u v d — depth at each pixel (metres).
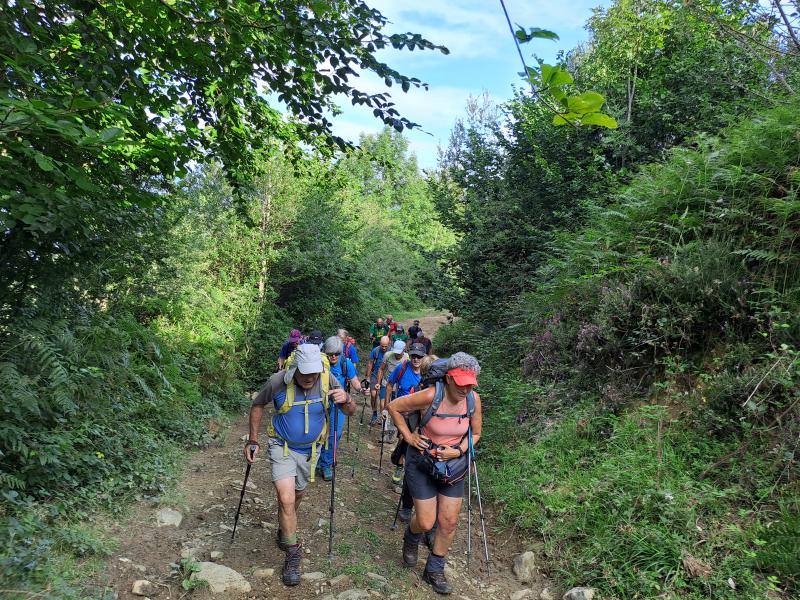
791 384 4.54
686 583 3.75
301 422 4.02
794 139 6.09
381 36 4.33
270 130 7.11
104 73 4.05
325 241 15.26
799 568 3.56
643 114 10.20
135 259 6.97
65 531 3.72
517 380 8.21
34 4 3.92
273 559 4.21
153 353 7.50
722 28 7.40
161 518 4.51
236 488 5.61
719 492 4.24
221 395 9.73
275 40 4.63
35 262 4.68
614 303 6.50
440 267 12.76
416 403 4.05
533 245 11.19
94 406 5.22
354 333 21.48
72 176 3.12
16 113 2.65
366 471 6.91
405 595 3.92
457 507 4.07
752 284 5.52
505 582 4.39
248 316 12.04
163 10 4.43
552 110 1.41
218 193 11.34
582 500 4.99
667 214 7.16
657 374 6.09
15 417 4.28
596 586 4.04
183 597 3.52
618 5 10.88
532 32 1.34
